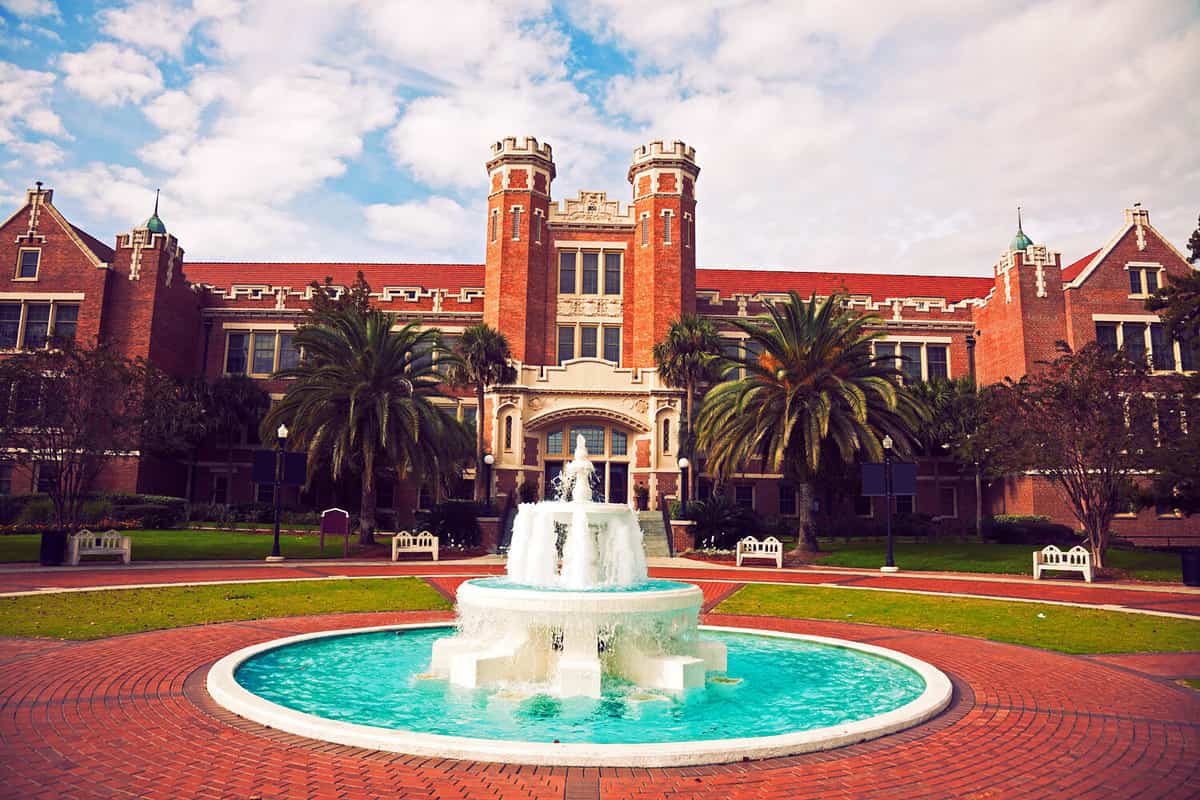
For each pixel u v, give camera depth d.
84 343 38.16
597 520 12.38
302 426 28.77
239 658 10.14
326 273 51.78
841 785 5.98
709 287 50.88
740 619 15.74
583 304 43.66
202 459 42.69
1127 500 28.61
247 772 6.05
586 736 7.60
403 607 16.58
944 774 6.27
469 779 5.99
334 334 30.98
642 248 43.66
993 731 7.56
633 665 10.07
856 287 51.47
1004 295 42.12
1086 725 7.80
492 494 38.47
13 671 9.64
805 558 29.42
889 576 24.36
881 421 29.20
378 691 9.33
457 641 10.55
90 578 19.33
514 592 10.14
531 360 42.06
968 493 44.19
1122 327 40.44
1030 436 25.88
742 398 28.83
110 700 8.27
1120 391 25.28
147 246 40.66
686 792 5.78
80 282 39.69
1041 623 14.97
